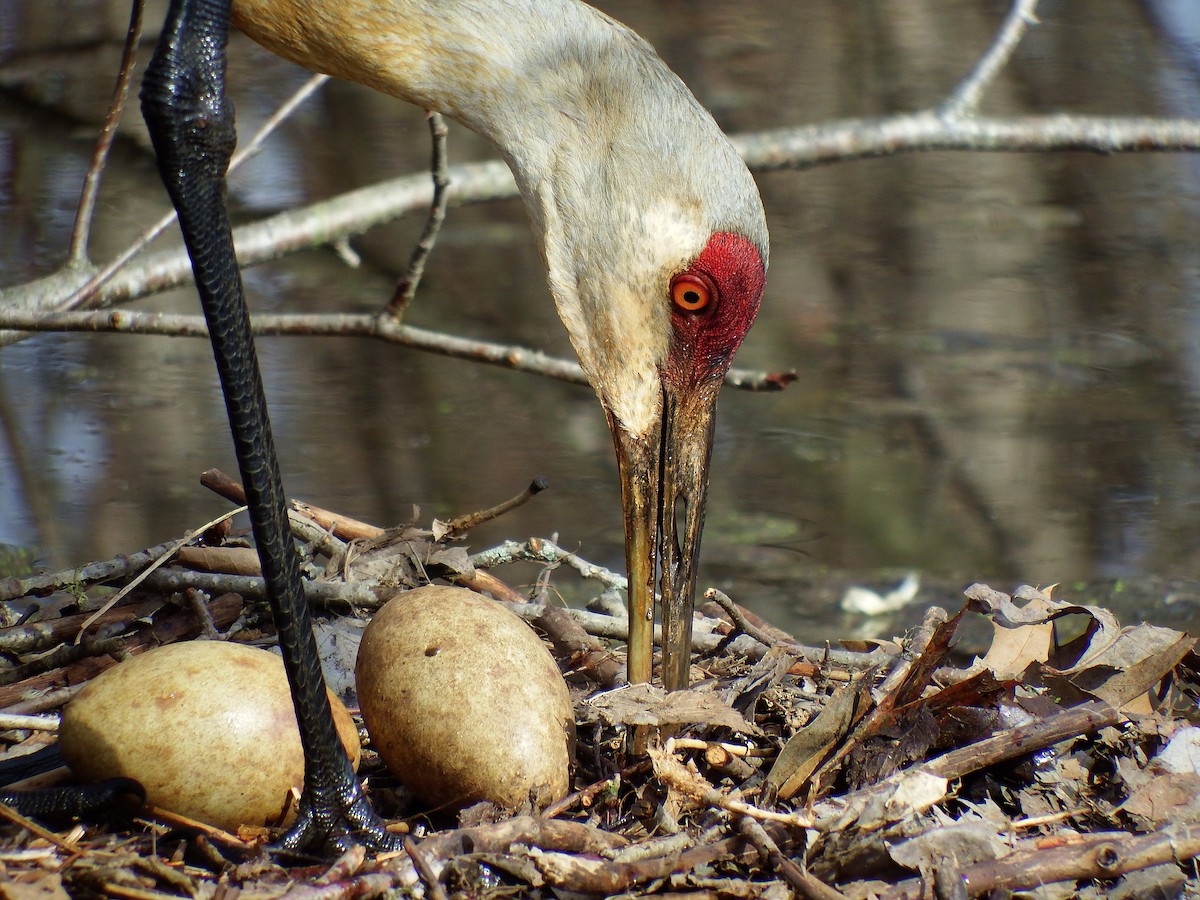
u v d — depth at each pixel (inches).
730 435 689.6
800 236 920.9
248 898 225.5
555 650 329.4
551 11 307.9
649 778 264.8
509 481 637.9
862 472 648.4
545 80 307.4
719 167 305.6
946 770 255.8
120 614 326.0
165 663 257.6
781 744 279.1
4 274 749.3
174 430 666.2
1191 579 551.2
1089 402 718.5
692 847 241.6
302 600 244.5
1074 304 833.5
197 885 231.6
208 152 241.0
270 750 252.7
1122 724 279.0
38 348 752.3
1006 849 241.6
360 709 275.3
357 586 331.0
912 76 1069.1
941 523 594.6
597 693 292.2
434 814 265.6
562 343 790.5
